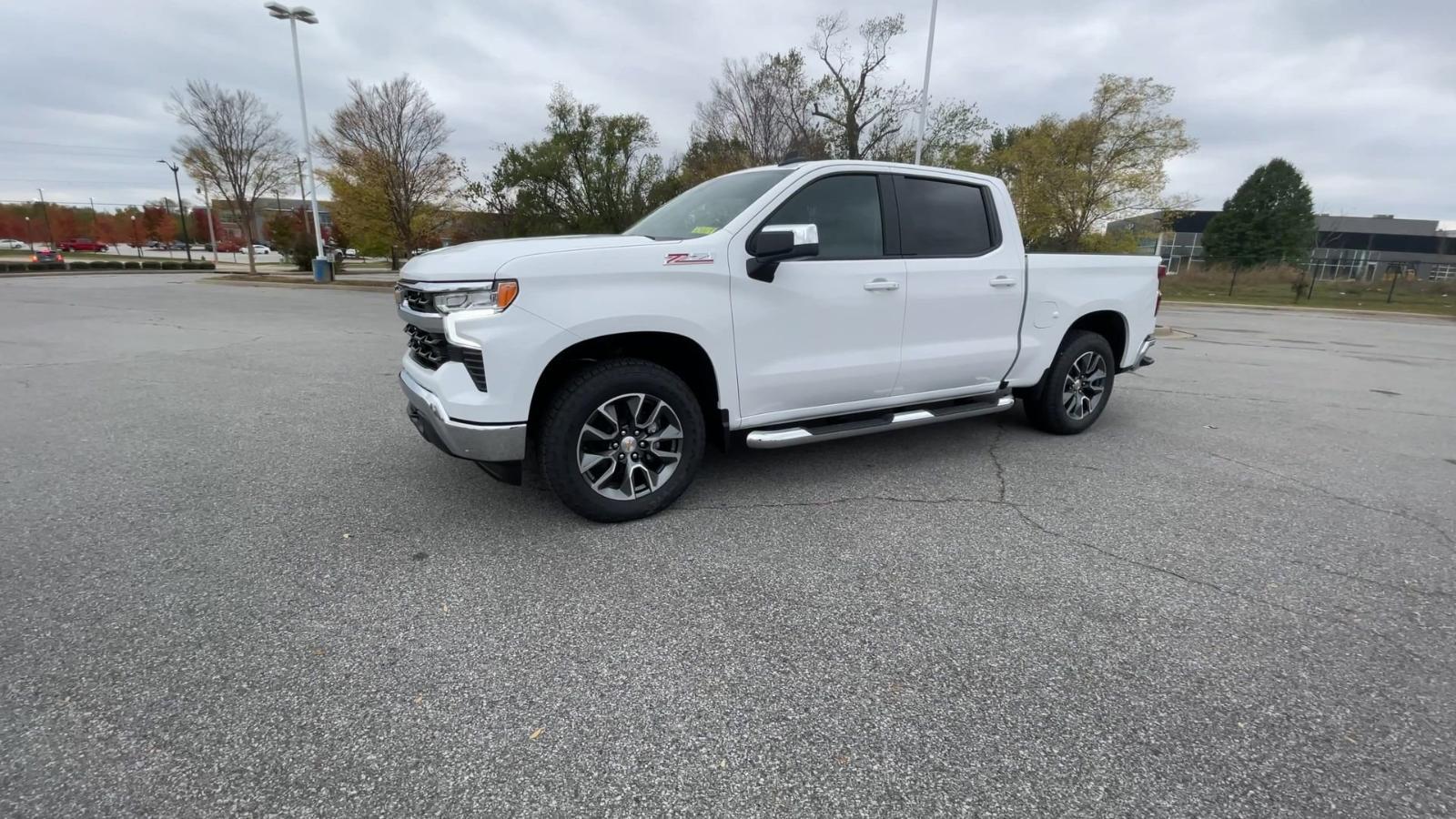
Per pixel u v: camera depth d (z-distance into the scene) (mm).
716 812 1797
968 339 4469
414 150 28062
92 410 5891
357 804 1799
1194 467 4656
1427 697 2287
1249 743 2061
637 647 2504
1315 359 10484
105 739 2014
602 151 23000
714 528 3545
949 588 2957
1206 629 2674
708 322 3480
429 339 3344
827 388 3977
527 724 2102
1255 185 56094
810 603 2818
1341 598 2924
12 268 38031
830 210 3902
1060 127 27531
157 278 31938
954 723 2129
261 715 2125
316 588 2896
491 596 2844
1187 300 26297
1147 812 1808
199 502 3818
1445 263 55656
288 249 47406
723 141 25828
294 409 5961
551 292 3127
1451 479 4520
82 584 2906
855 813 1801
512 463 3303
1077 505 3928
